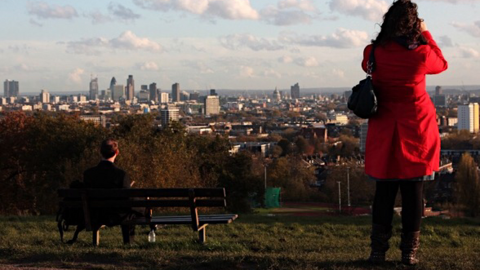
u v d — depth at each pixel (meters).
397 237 12.84
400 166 6.73
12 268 7.32
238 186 44.28
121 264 7.57
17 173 45.28
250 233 12.96
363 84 6.79
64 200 8.93
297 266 7.00
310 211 52.09
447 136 161.00
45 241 10.16
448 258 7.75
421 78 6.71
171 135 44.34
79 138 43.91
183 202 8.88
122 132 45.31
